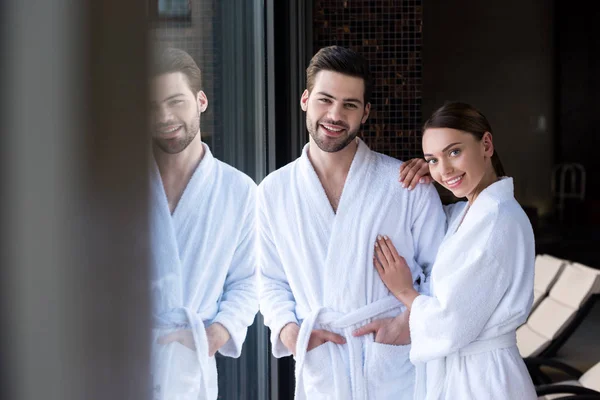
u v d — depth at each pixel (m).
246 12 1.53
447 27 10.09
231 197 1.26
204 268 1.00
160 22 0.44
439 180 1.71
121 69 0.18
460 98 10.16
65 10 0.16
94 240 0.17
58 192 0.16
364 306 1.81
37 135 0.15
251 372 1.64
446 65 10.13
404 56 3.79
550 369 3.32
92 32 0.17
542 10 10.16
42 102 0.15
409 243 1.86
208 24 0.94
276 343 1.85
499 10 10.12
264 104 2.02
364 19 3.78
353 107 1.77
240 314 1.26
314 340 1.80
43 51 0.15
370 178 1.86
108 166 0.17
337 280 1.82
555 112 10.28
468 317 1.59
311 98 1.78
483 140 1.68
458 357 1.63
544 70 10.22
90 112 0.17
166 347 0.62
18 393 0.15
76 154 0.16
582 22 10.15
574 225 9.60
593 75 10.18
